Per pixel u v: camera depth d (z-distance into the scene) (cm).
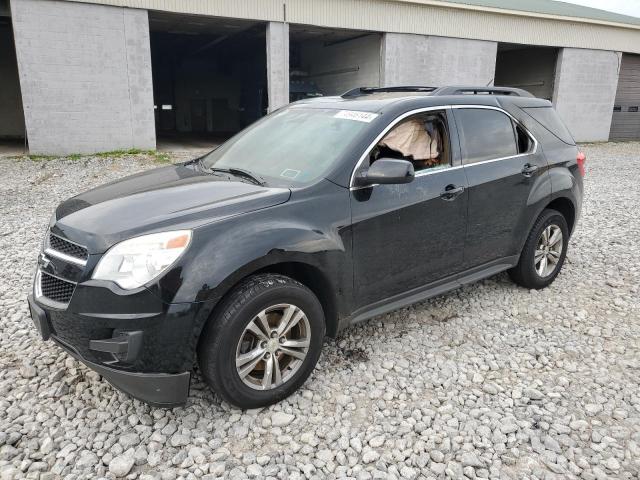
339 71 2189
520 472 249
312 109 396
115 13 1374
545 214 452
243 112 2953
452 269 386
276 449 262
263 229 277
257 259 269
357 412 292
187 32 2078
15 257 550
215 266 258
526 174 423
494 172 399
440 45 1916
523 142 438
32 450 257
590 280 498
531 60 2431
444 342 375
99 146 1436
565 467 253
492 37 2008
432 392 314
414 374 332
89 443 262
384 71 1845
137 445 262
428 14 1856
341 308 320
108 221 274
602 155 1795
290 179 324
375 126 338
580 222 731
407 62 1873
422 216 350
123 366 254
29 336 372
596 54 2264
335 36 2036
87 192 345
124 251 255
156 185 330
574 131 2319
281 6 1593
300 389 311
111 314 249
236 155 382
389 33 1816
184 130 3011
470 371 337
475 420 287
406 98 373
